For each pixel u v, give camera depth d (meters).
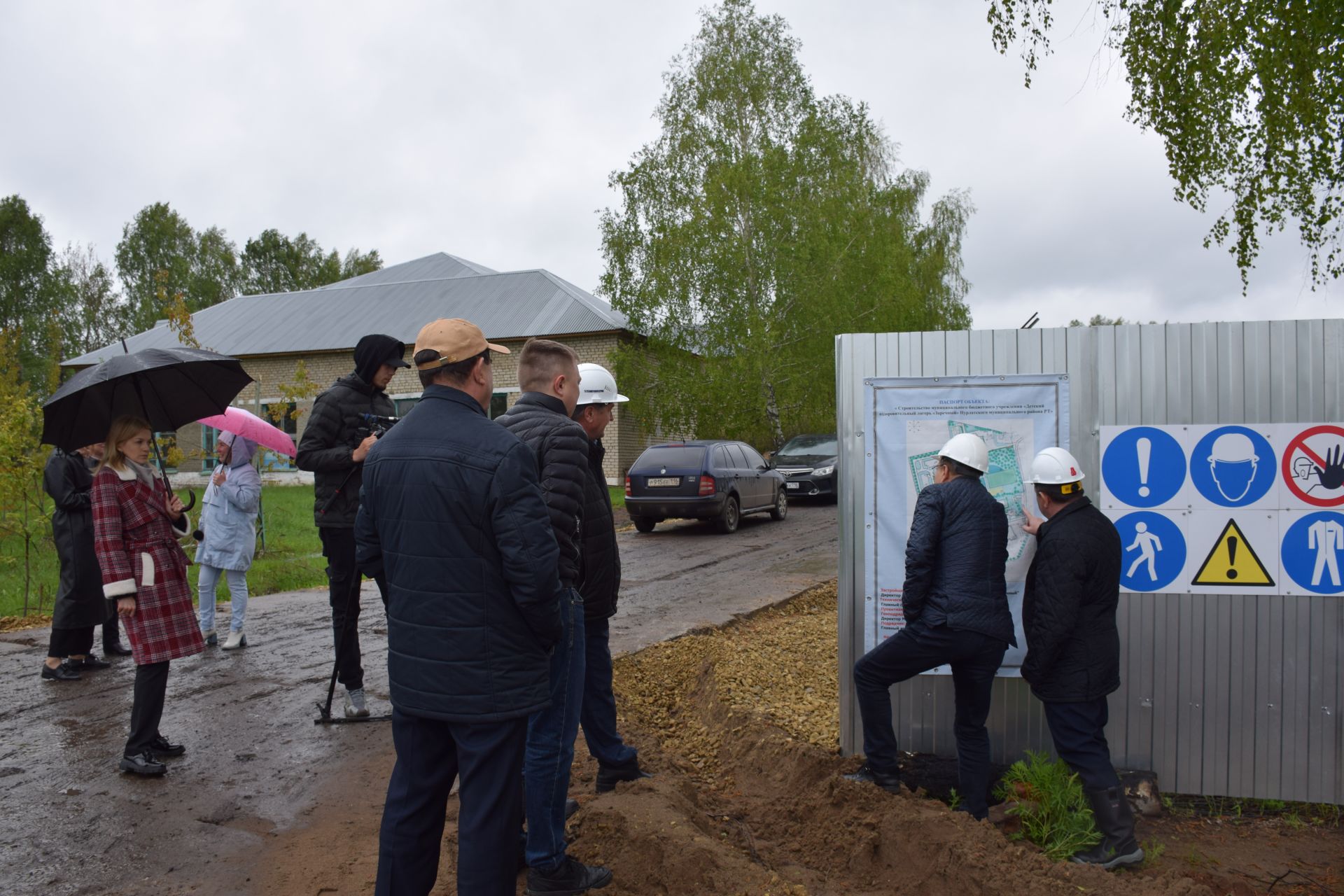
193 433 30.41
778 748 4.83
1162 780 4.68
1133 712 4.69
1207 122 6.81
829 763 4.59
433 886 2.77
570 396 3.53
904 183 34.66
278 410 14.35
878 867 3.65
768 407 26.36
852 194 27.36
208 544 7.34
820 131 26.92
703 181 26.62
